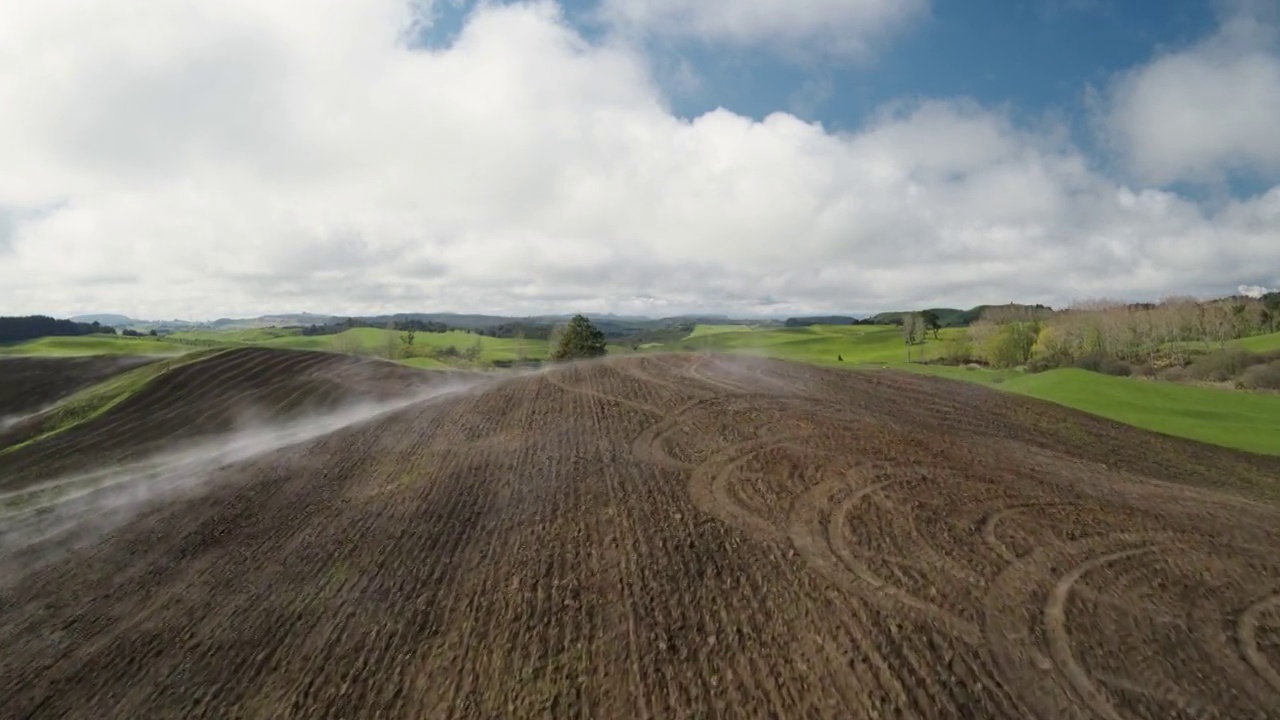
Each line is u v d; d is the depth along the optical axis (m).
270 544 16.89
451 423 26.16
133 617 14.26
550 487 17.66
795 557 12.73
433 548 15.04
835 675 9.41
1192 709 8.59
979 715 8.53
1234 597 11.30
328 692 10.58
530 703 9.64
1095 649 9.79
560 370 34.84
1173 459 23.53
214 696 10.99
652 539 13.94
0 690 12.22
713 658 10.04
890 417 24.78
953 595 11.26
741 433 20.91
